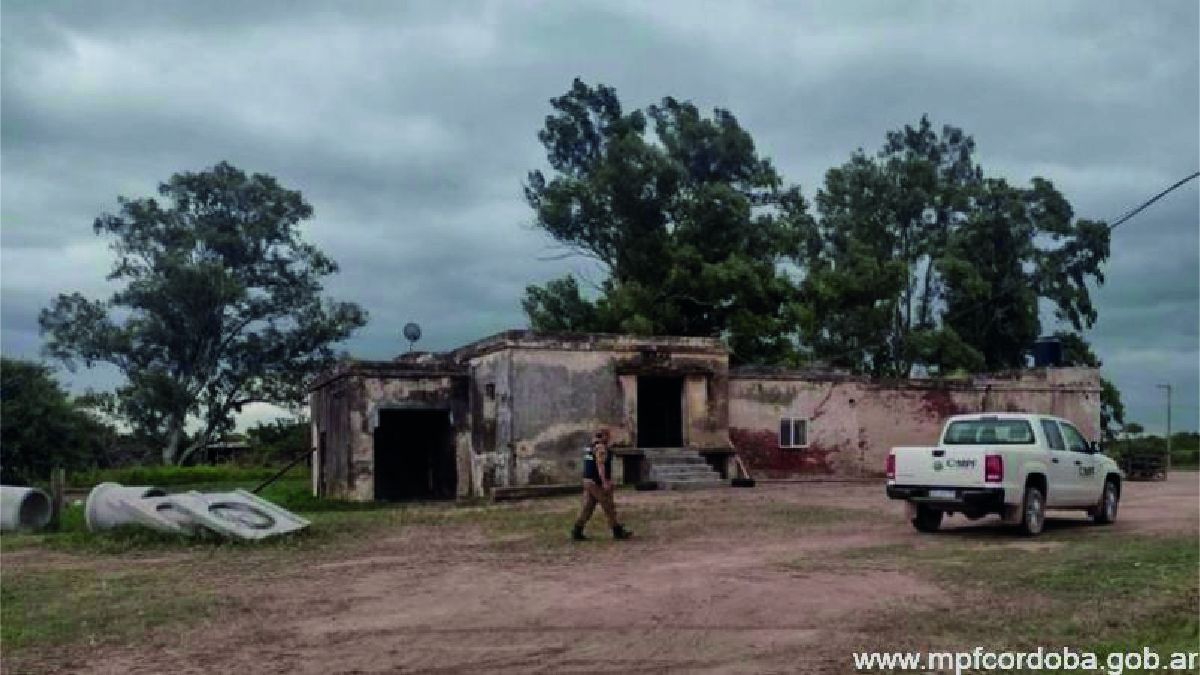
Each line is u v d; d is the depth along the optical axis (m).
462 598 11.45
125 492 18.66
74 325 64.81
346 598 11.60
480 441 29.23
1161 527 18.33
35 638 9.65
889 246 56.22
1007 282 53.00
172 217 66.00
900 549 15.17
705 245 43.75
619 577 12.69
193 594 12.04
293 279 68.88
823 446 32.31
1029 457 17.02
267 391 69.25
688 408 29.92
